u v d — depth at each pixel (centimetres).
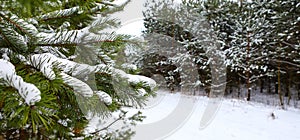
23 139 125
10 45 98
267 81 1218
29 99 56
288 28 888
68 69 99
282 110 793
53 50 117
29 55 98
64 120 133
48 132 130
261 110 780
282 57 930
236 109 765
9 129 122
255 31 918
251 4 988
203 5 1023
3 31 94
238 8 1002
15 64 91
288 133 554
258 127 591
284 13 884
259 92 1228
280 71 945
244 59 963
